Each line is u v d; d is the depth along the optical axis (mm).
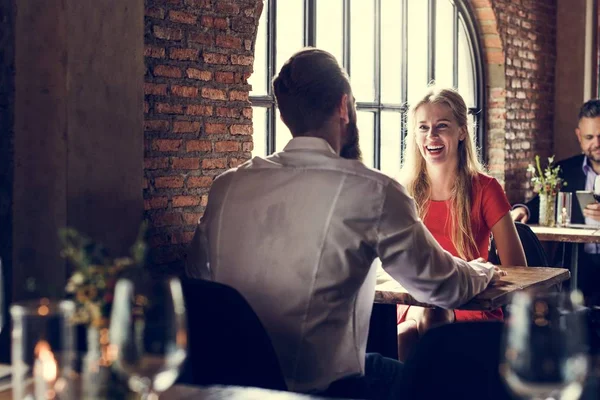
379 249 2502
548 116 8203
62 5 3195
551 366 1359
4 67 3279
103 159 3393
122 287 1396
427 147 3793
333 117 2592
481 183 3828
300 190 2484
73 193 3238
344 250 2434
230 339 2203
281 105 2627
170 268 4078
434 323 3479
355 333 2553
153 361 1386
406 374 1783
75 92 3242
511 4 7410
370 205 2451
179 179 4121
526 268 3605
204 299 2229
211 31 4289
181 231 4145
